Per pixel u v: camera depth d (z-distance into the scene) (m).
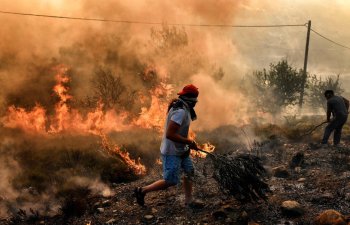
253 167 4.14
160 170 6.07
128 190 5.14
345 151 6.50
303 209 3.94
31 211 4.48
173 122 3.75
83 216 4.36
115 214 4.30
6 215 4.56
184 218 4.03
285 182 4.95
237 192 4.00
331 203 4.13
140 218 4.13
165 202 4.48
